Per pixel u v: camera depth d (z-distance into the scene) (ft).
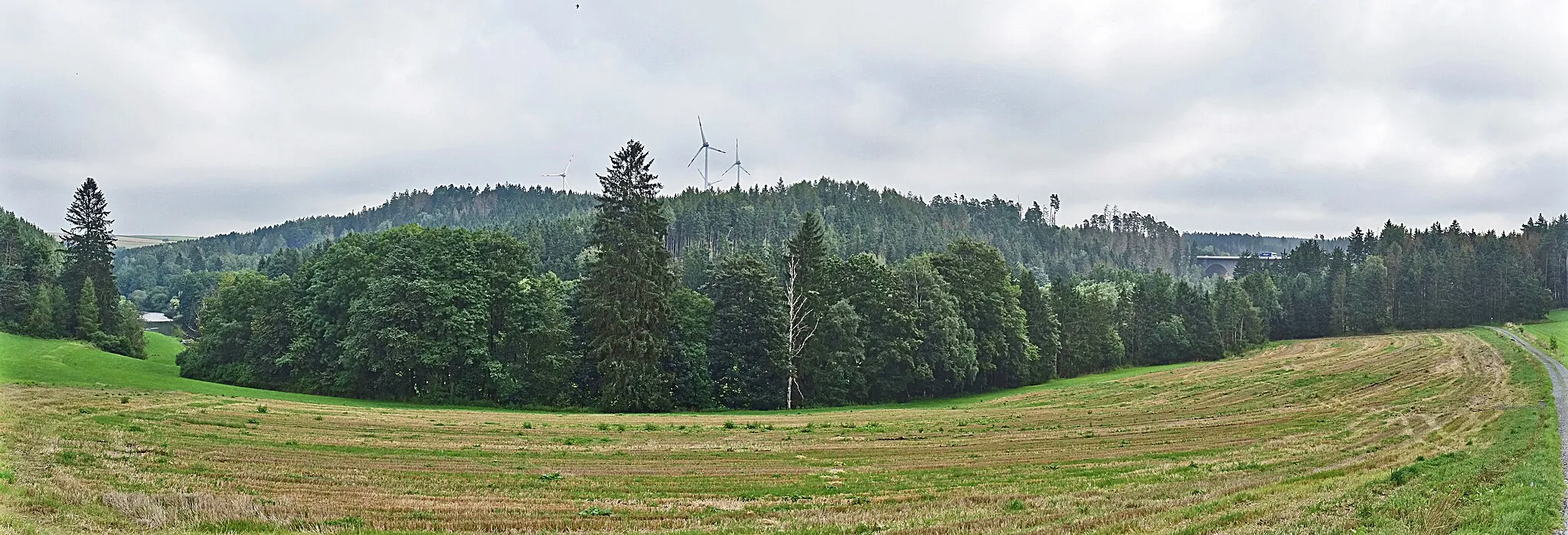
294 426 118.21
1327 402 168.86
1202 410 164.66
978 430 137.18
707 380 214.28
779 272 332.19
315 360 212.64
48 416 105.19
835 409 205.87
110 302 291.58
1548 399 145.38
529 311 207.82
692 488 81.56
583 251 467.52
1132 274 616.80
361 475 82.17
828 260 245.45
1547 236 578.25
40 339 260.62
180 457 85.61
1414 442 108.27
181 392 153.48
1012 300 281.95
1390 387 189.16
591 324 200.75
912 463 101.81
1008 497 75.20
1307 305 515.91
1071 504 70.44
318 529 57.47
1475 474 72.90
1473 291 501.15
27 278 304.50
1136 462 100.12
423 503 69.31
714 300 227.81
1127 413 164.55
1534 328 444.96
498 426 132.46
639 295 199.62
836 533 58.59
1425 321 499.92
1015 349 280.10
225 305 232.73
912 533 58.23
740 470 94.43
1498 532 50.49
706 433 131.64
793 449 112.78
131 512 59.31
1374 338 437.17
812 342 225.76
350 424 125.08
